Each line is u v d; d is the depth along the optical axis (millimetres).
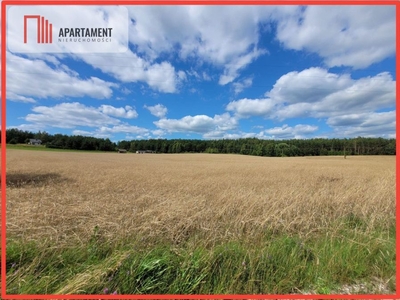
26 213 3680
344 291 2014
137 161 32156
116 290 1982
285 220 3389
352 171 16312
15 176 11070
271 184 8688
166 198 5066
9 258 2297
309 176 12172
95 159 34562
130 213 3766
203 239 2867
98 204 4473
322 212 4113
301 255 2496
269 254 2393
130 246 2625
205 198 5184
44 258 2365
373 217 3510
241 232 3076
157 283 2033
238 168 19578
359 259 2342
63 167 18328
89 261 2379
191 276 2100
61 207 4129
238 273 2111
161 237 2883
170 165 23844
